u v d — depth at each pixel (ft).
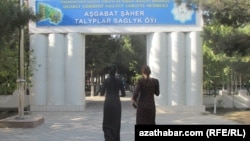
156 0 73.26
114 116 34.24
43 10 73.72
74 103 73.46
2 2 41.96
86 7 73.67
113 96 34.42
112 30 73.56
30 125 50.34
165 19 73.31
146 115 32.68
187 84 73.15
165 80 73.00
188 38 73.20
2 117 68.74
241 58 51.90
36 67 73.31
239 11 45.78
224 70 77.66
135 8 73.41
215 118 62.95
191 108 72.59
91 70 134.82
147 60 75.56
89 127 50.83
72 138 41.27
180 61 72.90
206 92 83.71
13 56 64.95
